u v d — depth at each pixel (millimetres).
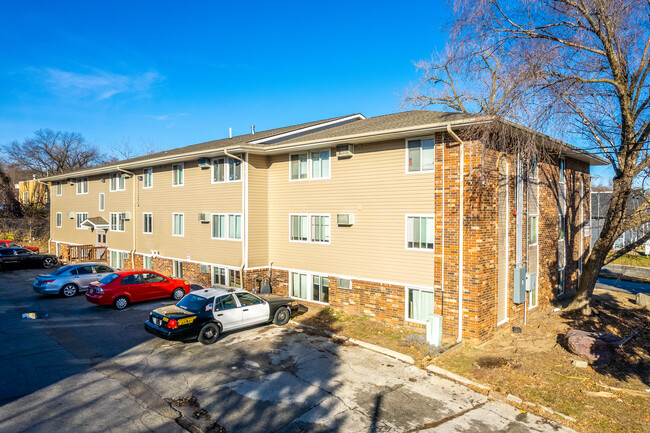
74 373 9141
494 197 12070
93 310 15172
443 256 11953
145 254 22406
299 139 15945
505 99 10727
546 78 10852
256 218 16766
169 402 7836
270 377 9086
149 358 10141
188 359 10102
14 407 7488
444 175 11938
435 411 7723
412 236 12742
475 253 11297
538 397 8297
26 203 49625
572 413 7684
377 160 13547
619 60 11320
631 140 12367
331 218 14875
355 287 14125
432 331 11039
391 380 9078
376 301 13547
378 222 13516
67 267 18156
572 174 18531
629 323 14109
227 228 17453
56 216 32438
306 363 9945
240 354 10492
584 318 14547
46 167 66250
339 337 11938
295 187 16125
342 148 14141
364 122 18125
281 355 10477
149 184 22344
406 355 10547
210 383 8719
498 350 11023
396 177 13062
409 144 12797
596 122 13234
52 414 7262
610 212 13758
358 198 14055
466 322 11492
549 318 14547
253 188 16656
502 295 12719
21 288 19484
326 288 15211
